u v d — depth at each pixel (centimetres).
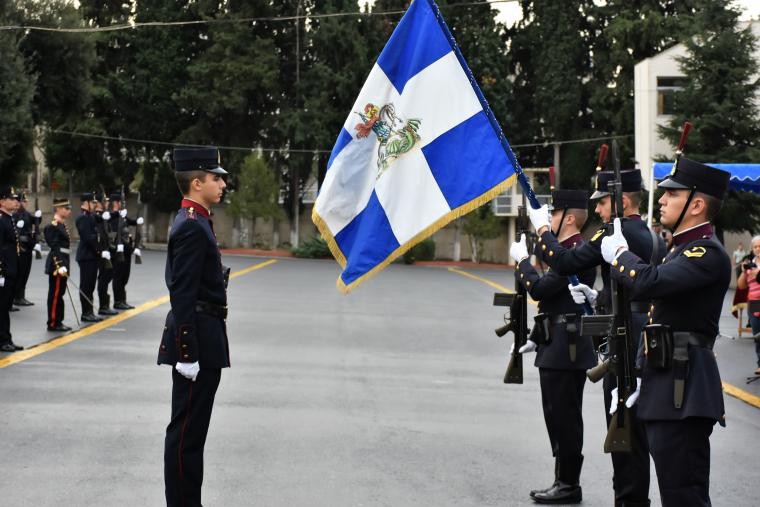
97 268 1556
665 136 3188
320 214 575
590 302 594
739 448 781
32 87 2802
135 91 5153
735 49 3100
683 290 439
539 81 4953
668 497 445
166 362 525
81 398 898
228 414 845
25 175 3375
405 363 1187
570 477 616
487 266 4553
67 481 627
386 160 580
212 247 530
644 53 4669
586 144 4812
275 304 1917
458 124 577
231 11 5050
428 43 581
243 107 4984
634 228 571
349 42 4969
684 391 441
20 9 3016
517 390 1020
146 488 614
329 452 722
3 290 1174
